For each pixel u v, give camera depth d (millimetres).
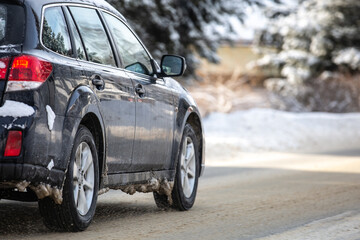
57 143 12719
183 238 13938
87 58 14453
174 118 17672
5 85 12242
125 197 20422
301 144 48281
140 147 15938
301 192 22531
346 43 100875
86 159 13859
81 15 14820
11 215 16188
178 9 55406
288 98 78938
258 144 44594
